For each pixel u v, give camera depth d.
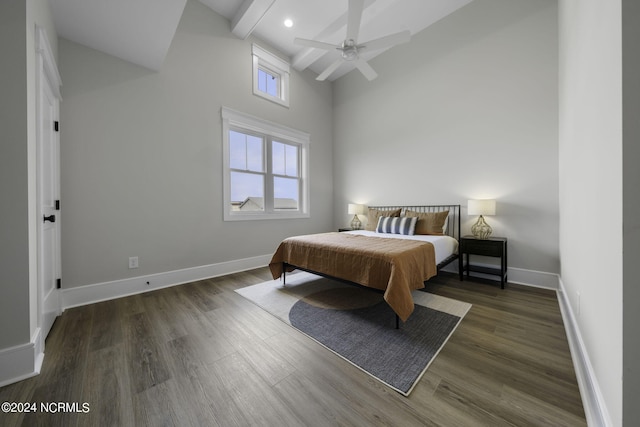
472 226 3.06
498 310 2.14
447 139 3.45
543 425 1.01
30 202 1.36
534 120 2.76
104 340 1.69
